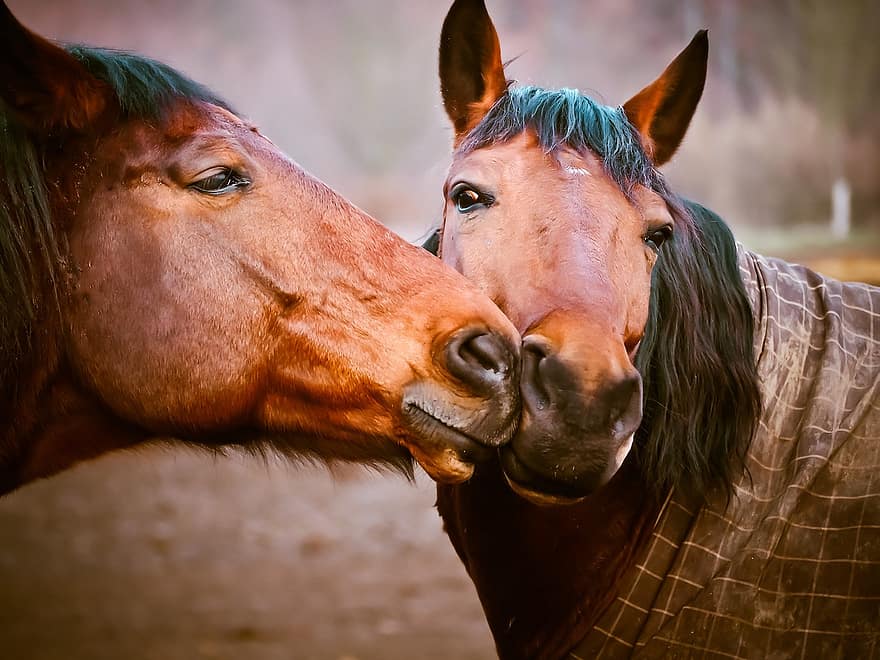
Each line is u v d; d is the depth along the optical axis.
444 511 4.56
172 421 3.55
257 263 3.46
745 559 3.61
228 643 8.39
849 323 3.93
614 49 45.50
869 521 3.57
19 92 3.36
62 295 3.45
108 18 52.81
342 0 54.66
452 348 3.29
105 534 11.73
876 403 3.71
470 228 3.70
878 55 41.66
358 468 4.03
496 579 4.11
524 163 3.68
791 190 35.09
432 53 54.00
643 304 3.65
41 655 8.02
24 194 3.36
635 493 3.89
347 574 10.41
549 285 3.44
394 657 8.09
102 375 3.50
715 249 3.92
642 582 3.72
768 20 42.97
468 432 3.29
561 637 3.94
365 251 3.49
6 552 10.98
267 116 52.88
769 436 3.75
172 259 3.44
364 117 52.41
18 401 3.47
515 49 45.28
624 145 3.74
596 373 3.15
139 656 8.05
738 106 41.00
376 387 3.40
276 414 3.58
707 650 3.58
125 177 3.46
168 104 3.53
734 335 3.81
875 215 33.47
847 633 3.54
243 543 11.46
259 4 54.41
